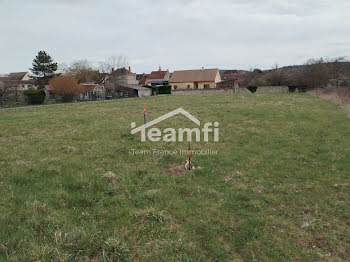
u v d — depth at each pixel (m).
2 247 3.29
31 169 6.25
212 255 3.44
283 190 5.39
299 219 4.33
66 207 4.53
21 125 13.62
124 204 4.66
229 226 4.11
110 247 3.35
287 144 8.95
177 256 3.35
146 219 4.17
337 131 10.76
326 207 4.69
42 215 4.13
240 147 8.84
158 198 4.94
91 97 41.03
